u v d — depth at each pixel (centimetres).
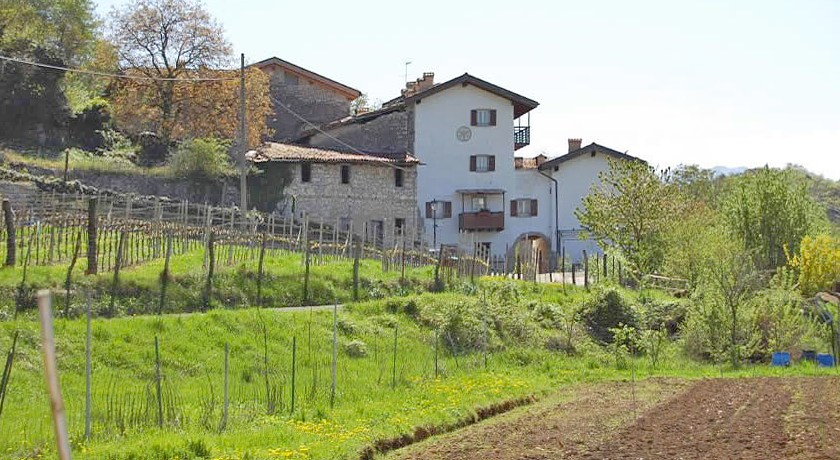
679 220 4428
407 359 2392
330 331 2445
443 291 3272
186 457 1221
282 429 1429
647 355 2853
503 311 2944
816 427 1471
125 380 1827
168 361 1966
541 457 1284
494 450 1345
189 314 2317
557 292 3603
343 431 1441
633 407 1769
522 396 1920
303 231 3725
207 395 1728
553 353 2773
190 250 3070
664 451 1303
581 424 1568
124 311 2334
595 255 4531
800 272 4709
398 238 4212
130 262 2638
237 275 2769
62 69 4862
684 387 2091
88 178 4244
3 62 4647
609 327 3048
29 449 1252
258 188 4988
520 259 4641
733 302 2912
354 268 3023
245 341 2205
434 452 1344
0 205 2892
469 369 2338
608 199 4572
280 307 2733
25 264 2245
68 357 1859
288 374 2042
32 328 1956
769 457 1238
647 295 3500
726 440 1380
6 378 1320
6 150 4222
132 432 1359
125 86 5234
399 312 2795
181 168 4616
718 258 3161
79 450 1241
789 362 2836
